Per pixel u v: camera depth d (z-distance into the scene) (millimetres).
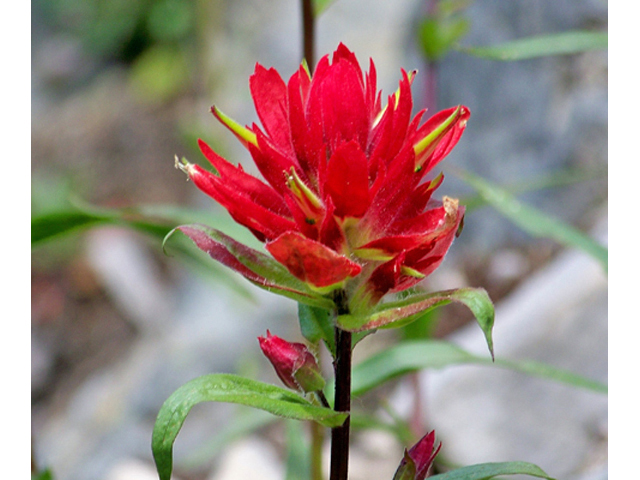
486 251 808
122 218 498
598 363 626
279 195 420
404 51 910
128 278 1080
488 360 486
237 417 661
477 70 815
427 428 635
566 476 592
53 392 979
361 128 419
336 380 424
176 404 411
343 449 423
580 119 764
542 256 769
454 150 834
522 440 625
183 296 966
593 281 651
